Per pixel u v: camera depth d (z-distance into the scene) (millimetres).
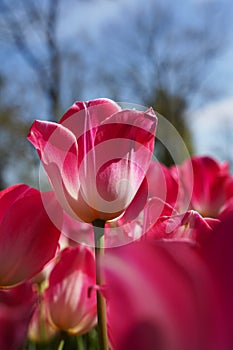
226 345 203
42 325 559
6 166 7094
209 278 205
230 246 205
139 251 209
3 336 274
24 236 363
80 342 640
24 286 370
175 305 206
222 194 930
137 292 209
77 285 455
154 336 208
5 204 377
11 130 7020
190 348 205
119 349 212
